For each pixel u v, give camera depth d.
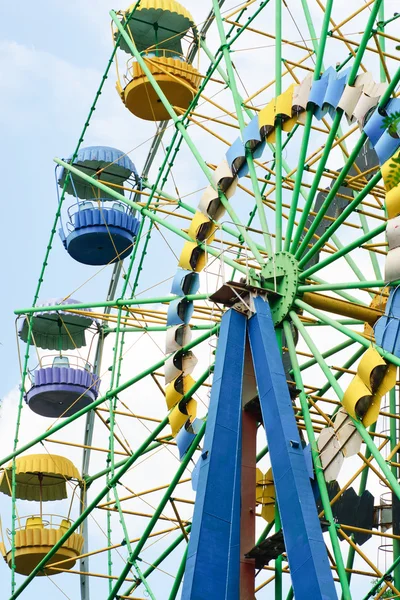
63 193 39.06
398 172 20.09
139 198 42.72
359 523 33.91
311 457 28.41
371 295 35.50
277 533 26.73
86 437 41.81
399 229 28.22
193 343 32.38
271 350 28.33
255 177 32.28
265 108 32.41
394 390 34.41
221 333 29.14
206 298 32.47
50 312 42.16
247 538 27.70
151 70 40.38
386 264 28.27
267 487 33.78
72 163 39.47
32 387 40.69
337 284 29.44
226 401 28.05
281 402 27.42
